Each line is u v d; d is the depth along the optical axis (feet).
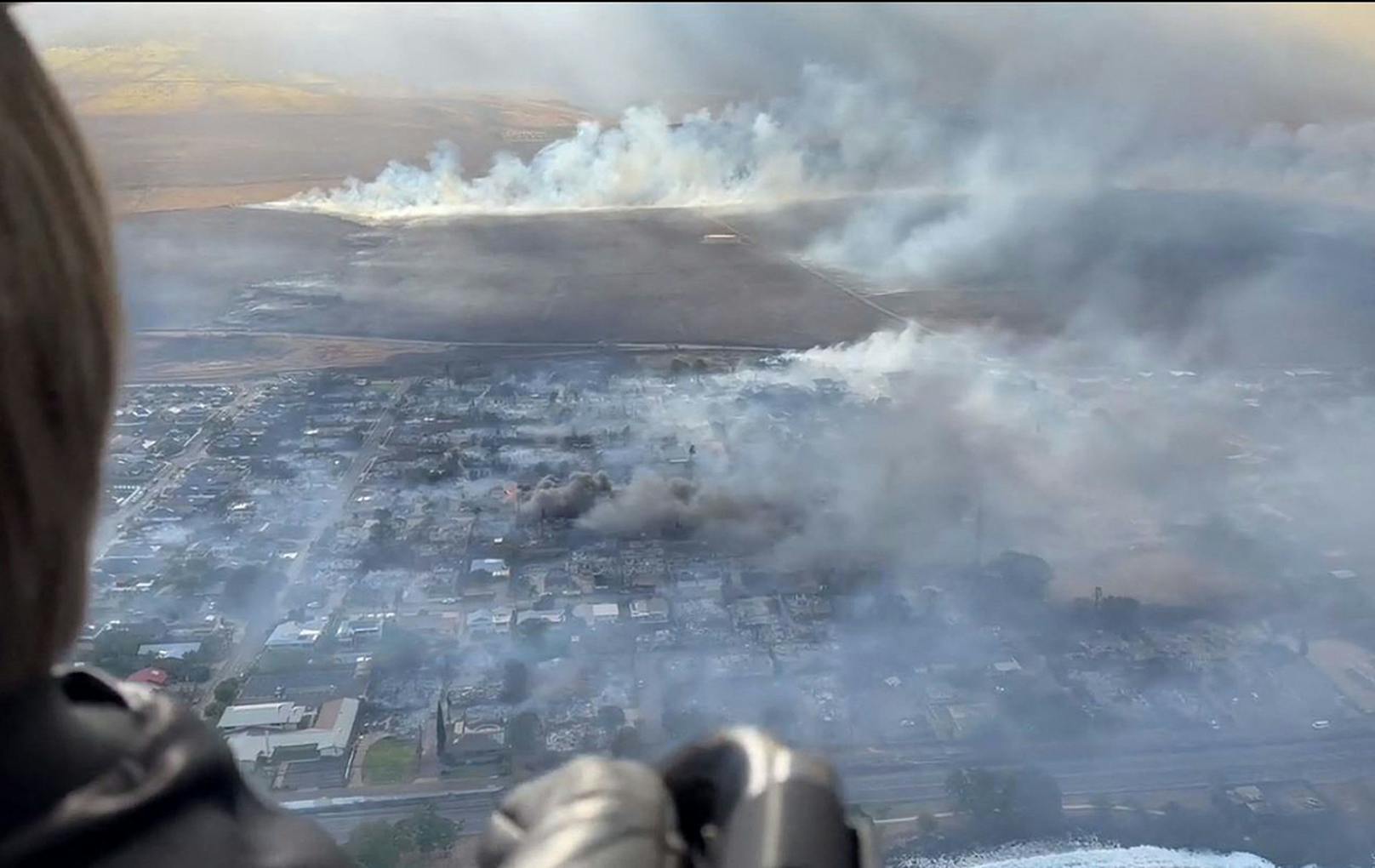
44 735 1.17
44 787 1.14
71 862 1.11
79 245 1.18
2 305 1.06
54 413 1.13
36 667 1.18
